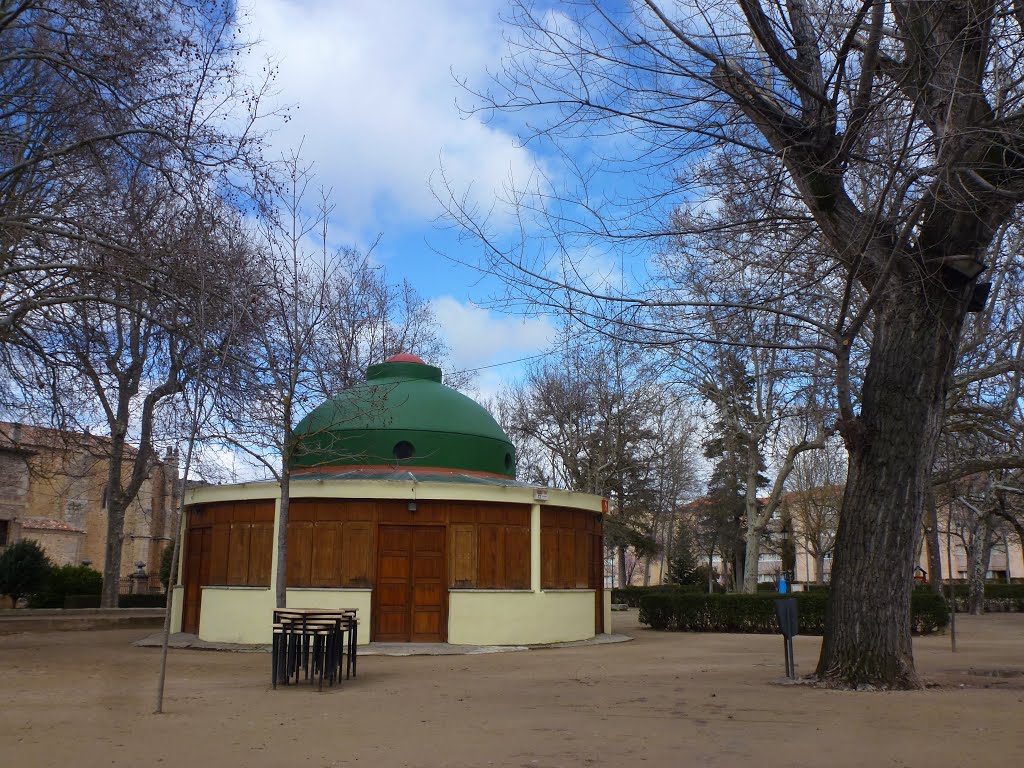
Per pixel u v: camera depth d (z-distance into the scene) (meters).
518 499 20.05
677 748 7.59
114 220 16.56
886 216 12.11
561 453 43.94
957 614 40.03
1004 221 12.32
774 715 9.43
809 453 50.16
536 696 11.26
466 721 9.20
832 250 12.74
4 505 41.28
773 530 64.94
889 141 11.01
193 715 9.59
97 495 47.34
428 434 21.89
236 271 15.86
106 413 27.86
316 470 21.64
